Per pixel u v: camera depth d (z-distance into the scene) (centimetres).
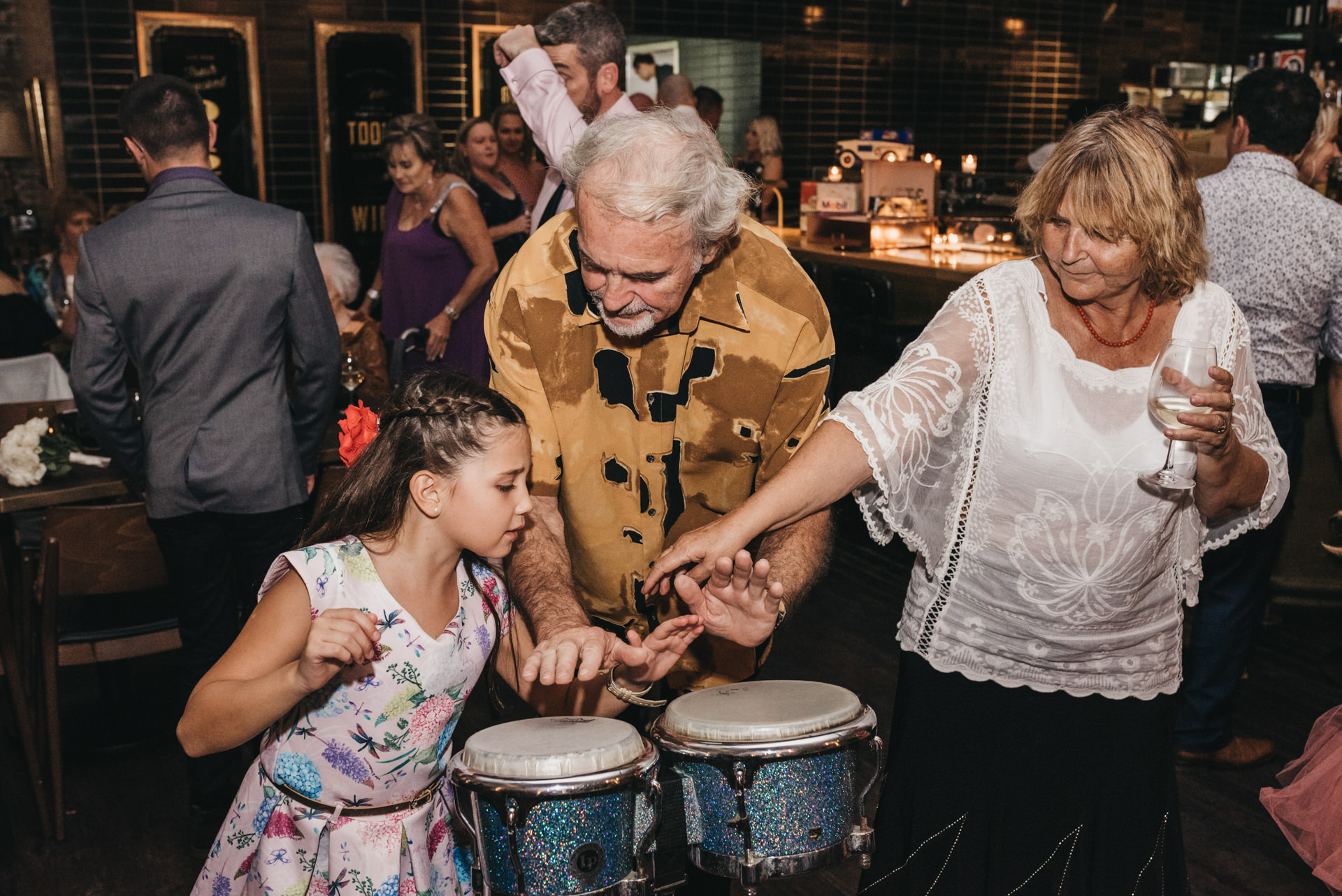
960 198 602
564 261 155
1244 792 280
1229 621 283
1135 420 144
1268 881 243
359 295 726
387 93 712
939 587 152
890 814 160
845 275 465
